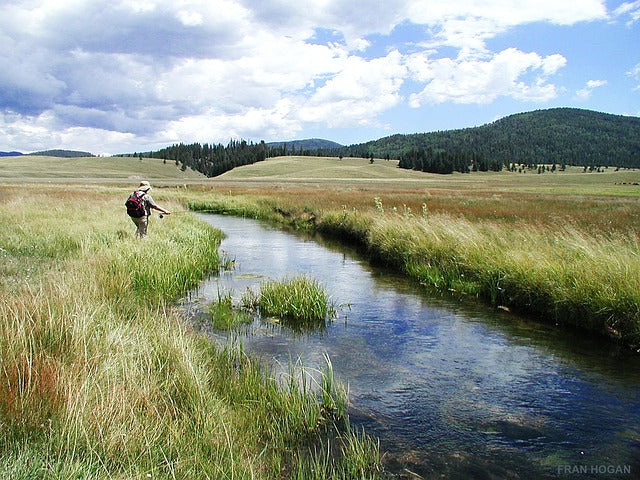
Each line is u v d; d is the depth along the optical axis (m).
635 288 7.20
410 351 6.74
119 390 3.99
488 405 5.08
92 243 11.73
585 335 7.54
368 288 10.83
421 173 179.25
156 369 4.80
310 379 5.57
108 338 4.94
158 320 6.56
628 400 5.25
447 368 6.11
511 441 4.35
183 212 25.78
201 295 9.68
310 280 10.55
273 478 3.59
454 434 4.45
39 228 14.06
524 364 6.30
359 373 5.89
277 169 169.38
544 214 22.42
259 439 4.16
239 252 15.88
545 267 8.98
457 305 9.38
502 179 151.75
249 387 4.95
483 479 3.73
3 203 22.58
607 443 4.33
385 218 17.55
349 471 3.73
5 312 4.87
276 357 6.36
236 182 94.38
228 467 3.43
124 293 8.01
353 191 51.28
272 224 26.14
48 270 8.87
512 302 9.32
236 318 7.98
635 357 6.60
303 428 4.43
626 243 10.97
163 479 3.14
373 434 4.42
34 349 4.25
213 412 4.20
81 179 93.12
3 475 2.73
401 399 5.18
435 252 12.52
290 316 8.42
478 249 11.42
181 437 3.73
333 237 20.30
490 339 7.31
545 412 4.94
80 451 3.20
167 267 10.02
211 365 5.46
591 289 7.82
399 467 3.88
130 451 3.36
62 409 3.51
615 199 38.59
